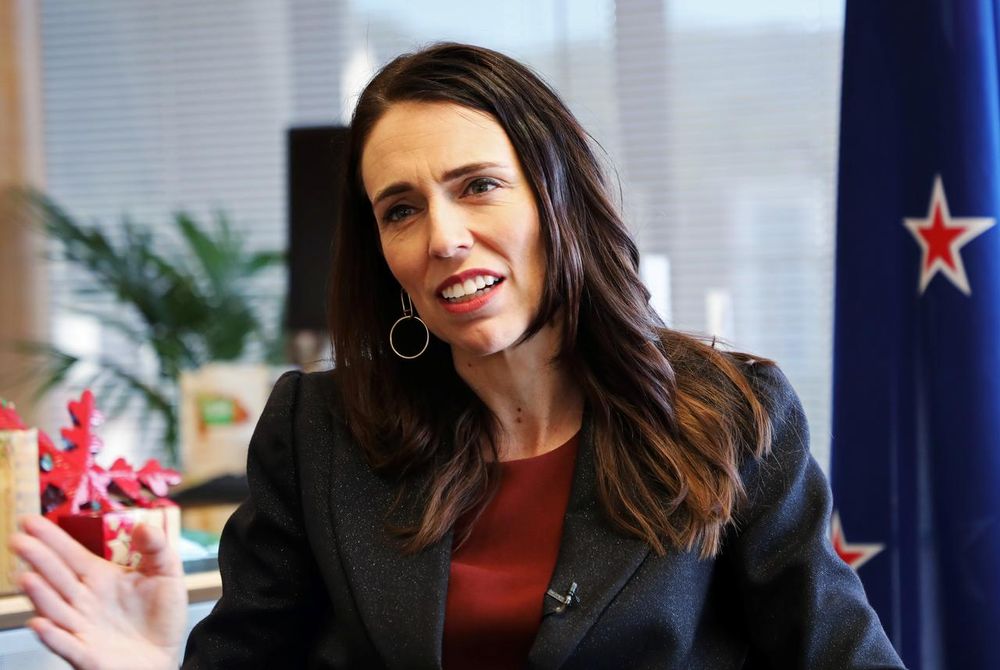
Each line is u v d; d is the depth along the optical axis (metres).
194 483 2.60
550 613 1.31
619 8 3.86
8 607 1.54
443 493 1.41
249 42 4.30
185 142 4.34
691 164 3.77
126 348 4.34
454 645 1.35
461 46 1.43
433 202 1.36
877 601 1.91
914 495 1.90
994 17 1.87
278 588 1.49
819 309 3.62
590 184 1.46
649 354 1.43
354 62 4.20
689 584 1.33
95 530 1.57
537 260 1.39
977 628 1.82
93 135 4.40
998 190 1.85
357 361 1.52
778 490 1.40
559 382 1.48
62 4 4.44
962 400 1.84
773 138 3.69
